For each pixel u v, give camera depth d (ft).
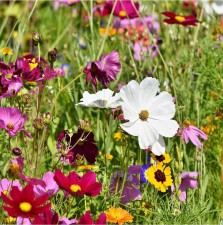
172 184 4.02
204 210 4.03
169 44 5.58
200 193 4.18
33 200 3.31
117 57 4.02
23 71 3.80
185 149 4.33
